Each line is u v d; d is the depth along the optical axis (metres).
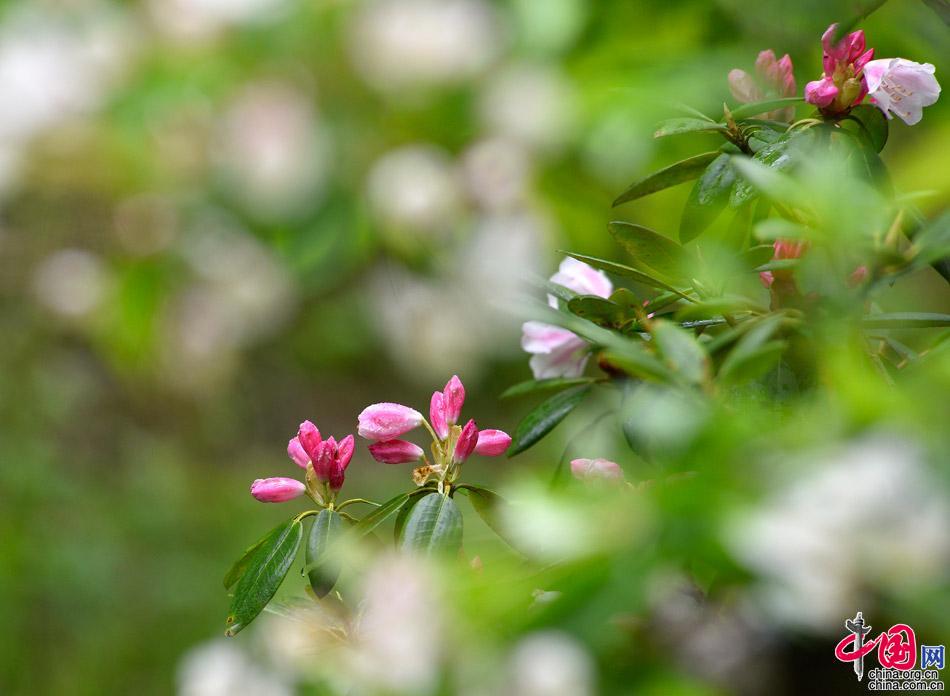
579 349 2.59
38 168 3.32
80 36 3.26
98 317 4.64
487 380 5.96
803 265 2.39
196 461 7.61
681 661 2.31
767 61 2.63
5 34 3.27
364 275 4.77
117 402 7.16
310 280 3.53
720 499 2.28
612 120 3.21
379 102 3.32
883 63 2.52
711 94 3.15
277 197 3.35
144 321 4.35
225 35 3.26
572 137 3.26
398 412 2.56
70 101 3.26
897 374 2.48
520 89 3.26
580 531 2.29
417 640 2.33
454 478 2.54
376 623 2.37
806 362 2.40
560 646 2.29
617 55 3.24
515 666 2.30
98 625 6.28
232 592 2.57
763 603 2.29
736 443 2.29
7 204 4.48
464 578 2.34
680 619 2.31
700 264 2.51
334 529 2.54
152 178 3.36
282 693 2.59
